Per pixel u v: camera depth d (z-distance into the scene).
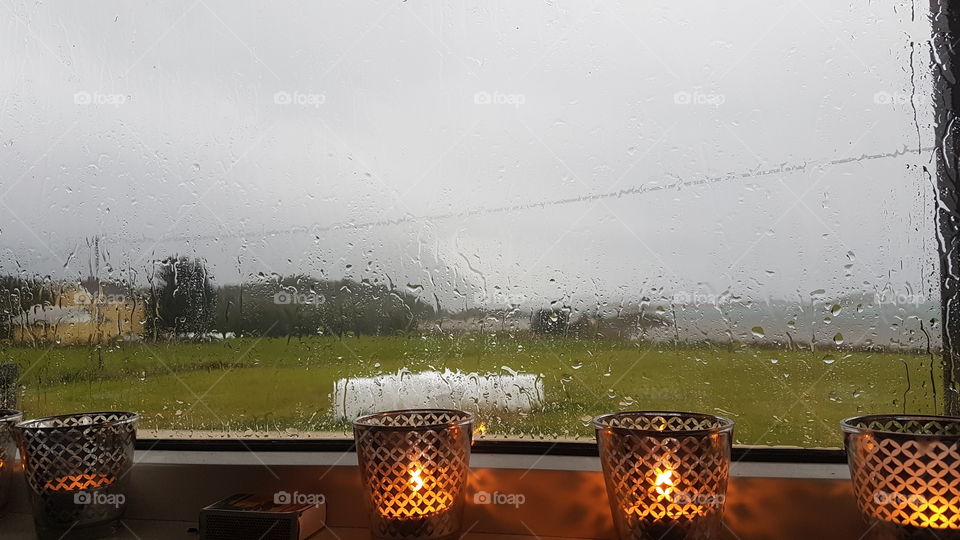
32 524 0.84
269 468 0.80
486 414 0.88
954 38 0.77
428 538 0.70
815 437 0.80
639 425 0.74
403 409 0.83
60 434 0.75
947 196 0.77
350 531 0.77
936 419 0.68
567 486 0.74
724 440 0.65
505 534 0.75
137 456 0.85
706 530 0.65
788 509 0.70
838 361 0.79
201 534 0.73
